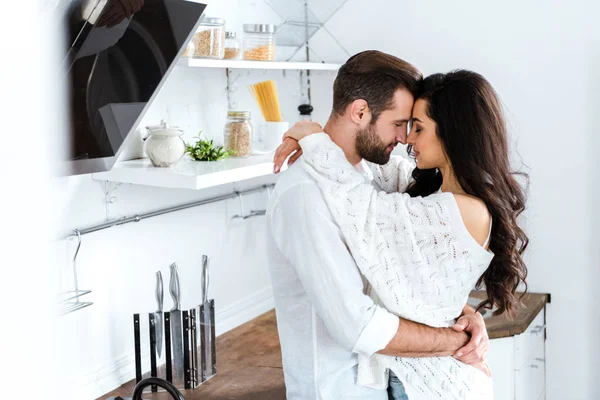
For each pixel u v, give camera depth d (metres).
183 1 1.30
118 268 1.87
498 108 1.21
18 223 0.21
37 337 0.22
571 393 2.42
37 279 0.22
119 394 1.81
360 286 1.19
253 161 2.00
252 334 2.29
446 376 1.24
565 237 2.36
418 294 1.20
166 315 1.80
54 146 0.23
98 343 1.81
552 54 2.31
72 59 1.05
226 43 2.07
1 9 0.21
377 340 1.15
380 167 1.50
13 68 0.21
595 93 2.27
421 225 1.19
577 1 2.25
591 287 2.34
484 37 2.41
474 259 1.20
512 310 1.30
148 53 1.29
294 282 1.28
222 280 2.34
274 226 1.23
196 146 2.01
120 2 1.08
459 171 1.21
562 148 2.33
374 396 1.27
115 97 1.26
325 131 1.33
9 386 0.21
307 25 2.47
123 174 1.76
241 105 2.41
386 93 1.22
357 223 1.17
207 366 1.88
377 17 2.59
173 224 2.09
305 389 1.28
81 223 1.73
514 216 1.24
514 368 2.08
